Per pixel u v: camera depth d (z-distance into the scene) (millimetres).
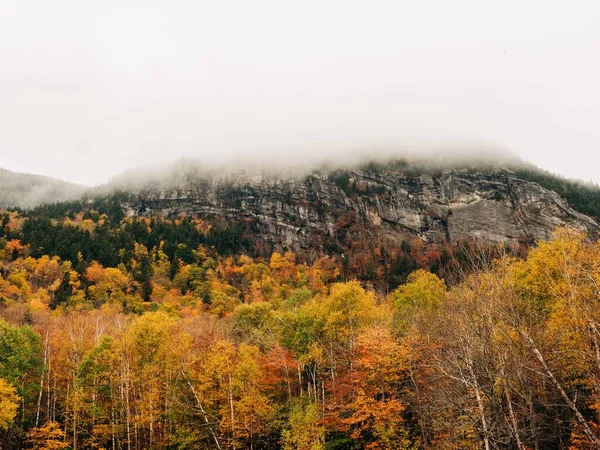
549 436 21203
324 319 44188
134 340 41031
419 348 32094
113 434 39094
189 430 38375
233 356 40469
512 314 17969
